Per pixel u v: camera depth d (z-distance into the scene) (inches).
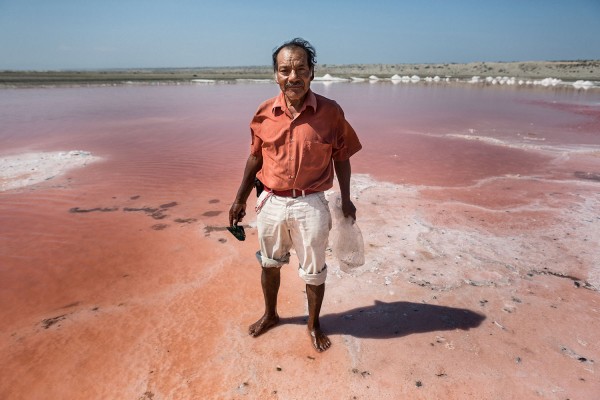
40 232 178.4
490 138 393.7
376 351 105.7
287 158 88.4
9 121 499.8
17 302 128.4
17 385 96.0
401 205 207.6
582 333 112.2
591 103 755.4
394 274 142.2
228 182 249.3
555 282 137.2
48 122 494.9
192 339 110.7
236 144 363.9
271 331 113.7
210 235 174.1
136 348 107.4
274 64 86.1
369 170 276.5
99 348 107.7
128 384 96.2
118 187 240.2
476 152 332.2
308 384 95.7
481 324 116.0
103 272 145.2
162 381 96.8
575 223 183.8
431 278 139.6
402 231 176.1
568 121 514.9
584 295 129.9
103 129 445.7
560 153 327.3
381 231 175.9
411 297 129.1
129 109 641.6
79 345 108.8
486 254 155.7
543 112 616.4
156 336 111.9
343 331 113.5
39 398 92.7
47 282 139.3
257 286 135.6
